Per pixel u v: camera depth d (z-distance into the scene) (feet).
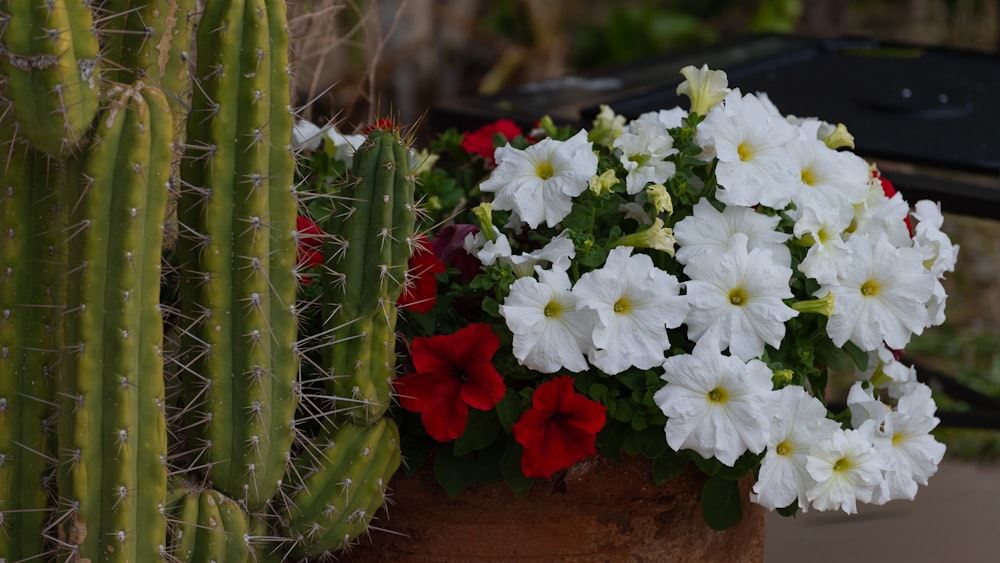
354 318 4.91
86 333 4.61
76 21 4.51
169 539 4.86
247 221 4.75
